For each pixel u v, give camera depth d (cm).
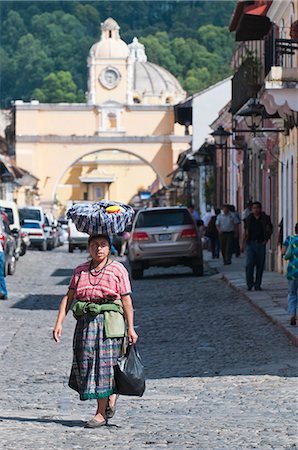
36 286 5234
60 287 5184
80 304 1802
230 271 5541
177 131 16150
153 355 2834
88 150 16088
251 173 6856
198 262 5459
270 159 5791
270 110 4494
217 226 6119
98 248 1817
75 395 2206
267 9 5500
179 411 1964
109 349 1781
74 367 1803
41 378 2458
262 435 1662
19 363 2692
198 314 3731
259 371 2489
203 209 10100
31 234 9181
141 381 1784
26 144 15962
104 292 1797
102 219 1819
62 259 7838
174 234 5419
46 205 16038
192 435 1673
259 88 5194
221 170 9081
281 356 2717
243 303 4003
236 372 2494
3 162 10625
